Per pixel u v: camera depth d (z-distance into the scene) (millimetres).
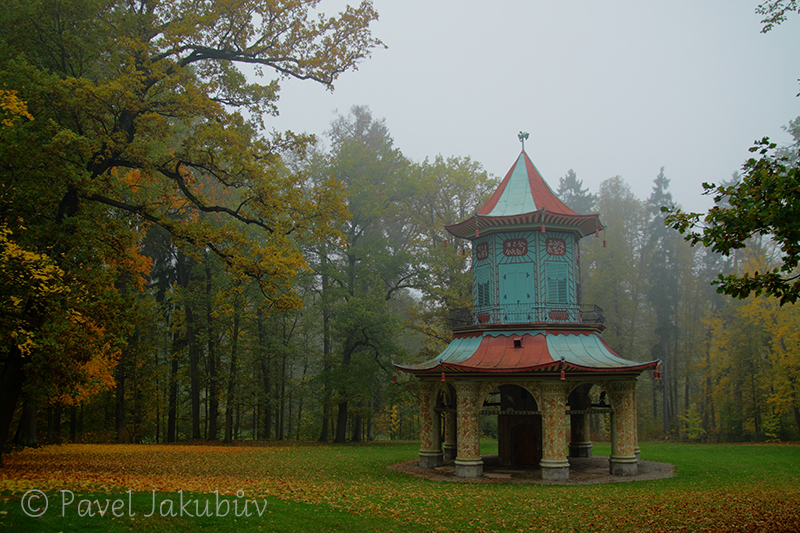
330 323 43281
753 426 50594
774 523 13914
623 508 16297
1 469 17672
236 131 23125
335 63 25250
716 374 53500
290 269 22516
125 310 18422
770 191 11453
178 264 44719
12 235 18203
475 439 23641
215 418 44219
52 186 18781
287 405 66375
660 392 64875
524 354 23969
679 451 35281
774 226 11461
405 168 47906
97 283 18078
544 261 26312
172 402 45406
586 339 25312
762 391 49656
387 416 56312
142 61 22297
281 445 40344
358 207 44875
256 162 23891
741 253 60844
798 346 43594
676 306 55969
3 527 10312
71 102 18766
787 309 45688
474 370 22984
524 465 26594
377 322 41531
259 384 48594
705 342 54969
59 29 21766
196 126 22312
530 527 14023
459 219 46250
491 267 27031
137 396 46250
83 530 10703
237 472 22812
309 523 12836
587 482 21922
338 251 46875
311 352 48750
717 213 12109
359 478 22438
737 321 52219
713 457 31266
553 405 22906
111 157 21484
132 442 45438
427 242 46562
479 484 21469
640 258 64875
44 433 39781
